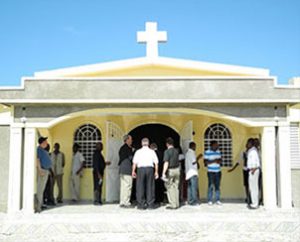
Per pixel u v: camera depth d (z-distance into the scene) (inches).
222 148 676.7
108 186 628.1
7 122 595.8
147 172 552.1
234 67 633.6
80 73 624.1
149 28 639.1
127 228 446.0
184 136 657.6
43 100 532.1
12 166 533.3
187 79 539.8
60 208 565.3
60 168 634.8
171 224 446.3
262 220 454.9
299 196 622.8
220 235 434.0
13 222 450.6
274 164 544.1
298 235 434.6
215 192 600.4
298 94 545.3
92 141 677.3
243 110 549.6
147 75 636.1
